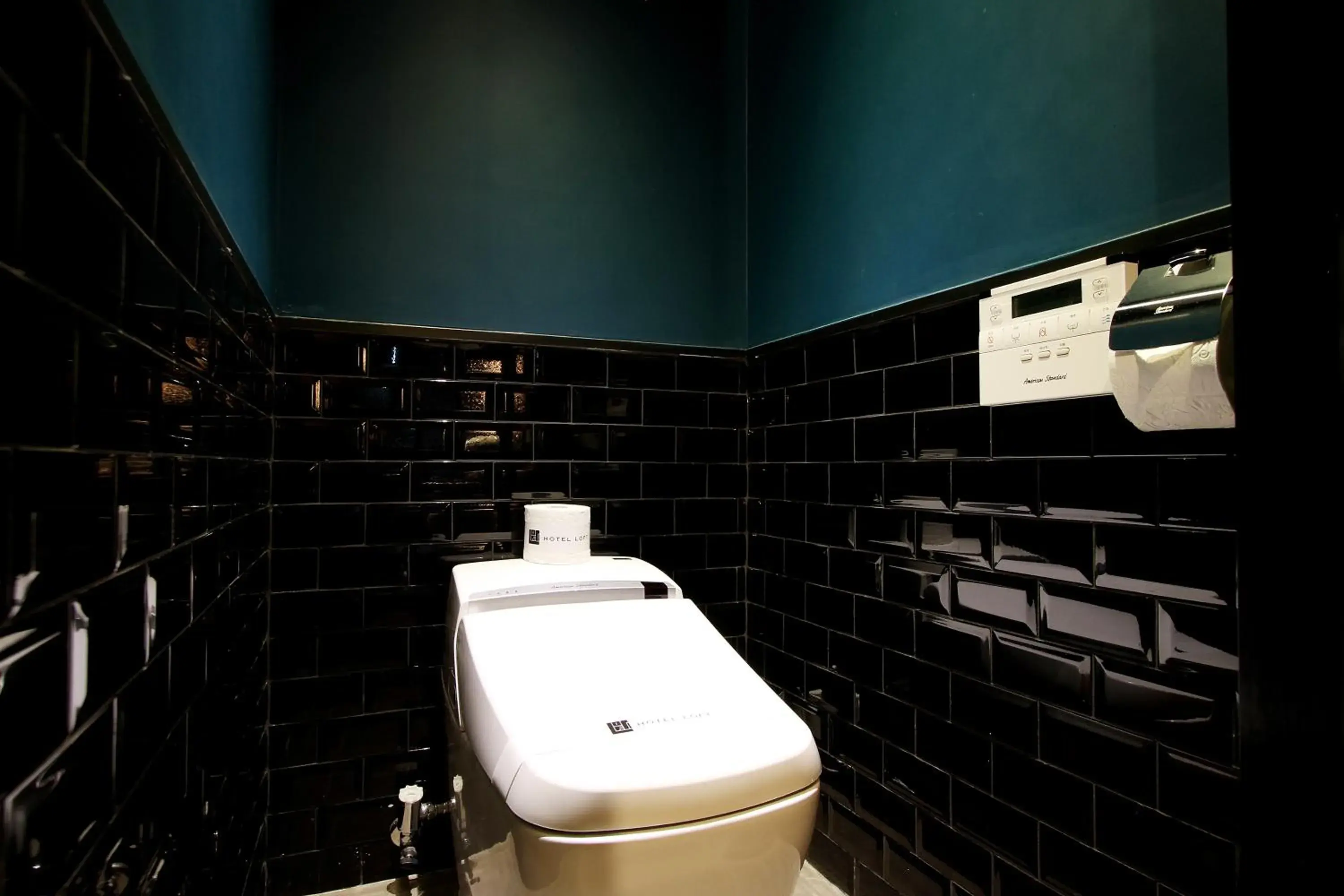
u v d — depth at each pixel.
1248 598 0.59
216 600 0.83
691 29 1.72
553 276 1.56
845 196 1.38
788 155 1.58
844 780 1.34
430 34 1.48
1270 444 0.57
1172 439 0.79
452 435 1.46
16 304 0.35
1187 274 0.74
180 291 0.65
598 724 0.79
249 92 1.03
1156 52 0.82
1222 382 0.67
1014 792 0.99
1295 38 0.55
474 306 1.49
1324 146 0.53
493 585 1.12
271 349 1.30
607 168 1.62
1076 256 0.91
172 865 0.64
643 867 0.69
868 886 1.27
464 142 1.49
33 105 0.37
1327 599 0.53
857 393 1.34
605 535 1.58
